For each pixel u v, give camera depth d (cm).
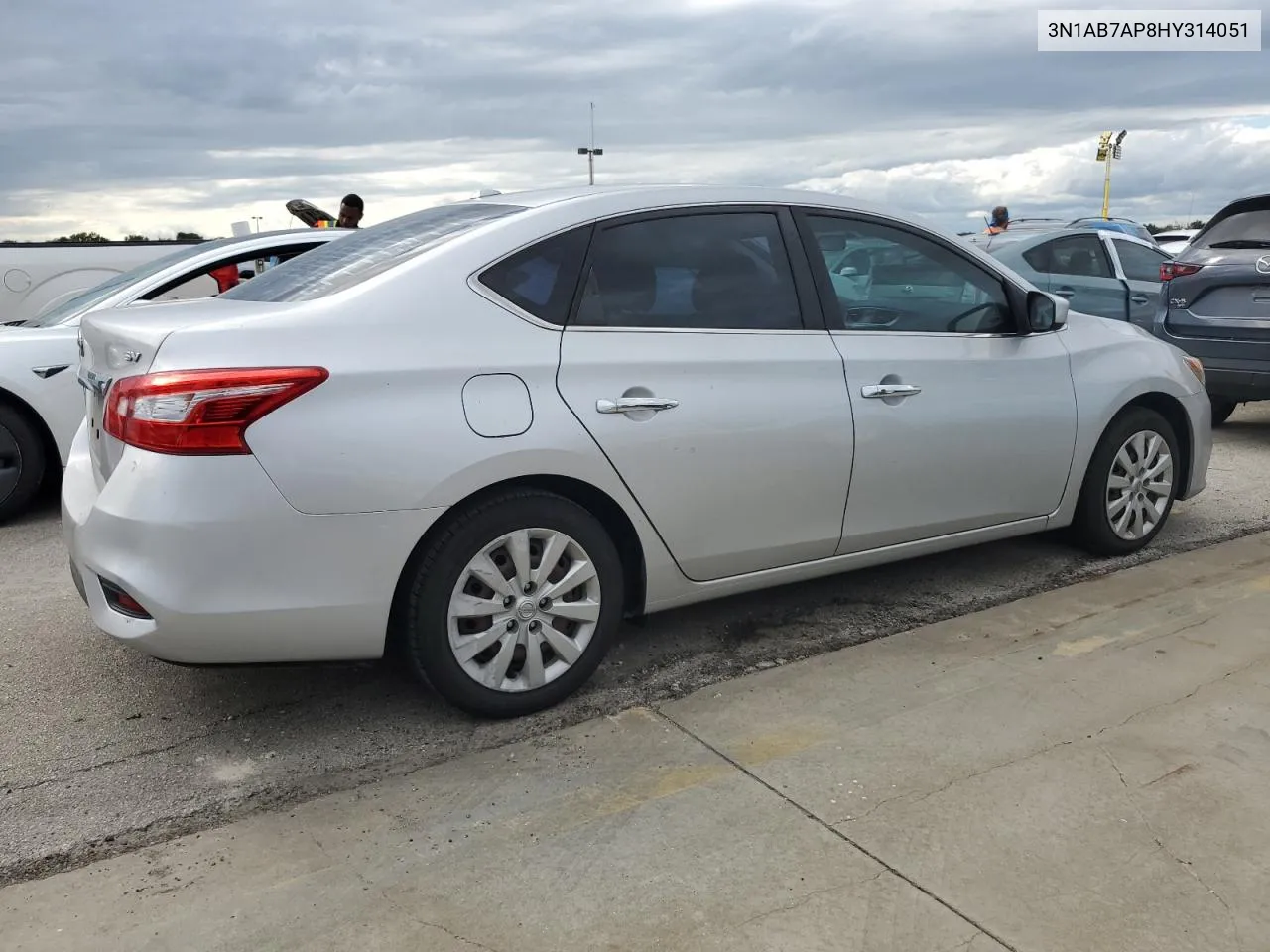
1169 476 495
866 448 382
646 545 345
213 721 337
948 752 311
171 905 244
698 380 345
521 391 313
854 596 446
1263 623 409
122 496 287
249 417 280
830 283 384
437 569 308
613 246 342
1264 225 729
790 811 280
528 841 269
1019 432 428
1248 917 237
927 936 231
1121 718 331
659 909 241
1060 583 459
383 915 240
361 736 327
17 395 553
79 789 296
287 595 289
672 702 348
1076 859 259
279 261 611
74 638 405
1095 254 984
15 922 238
